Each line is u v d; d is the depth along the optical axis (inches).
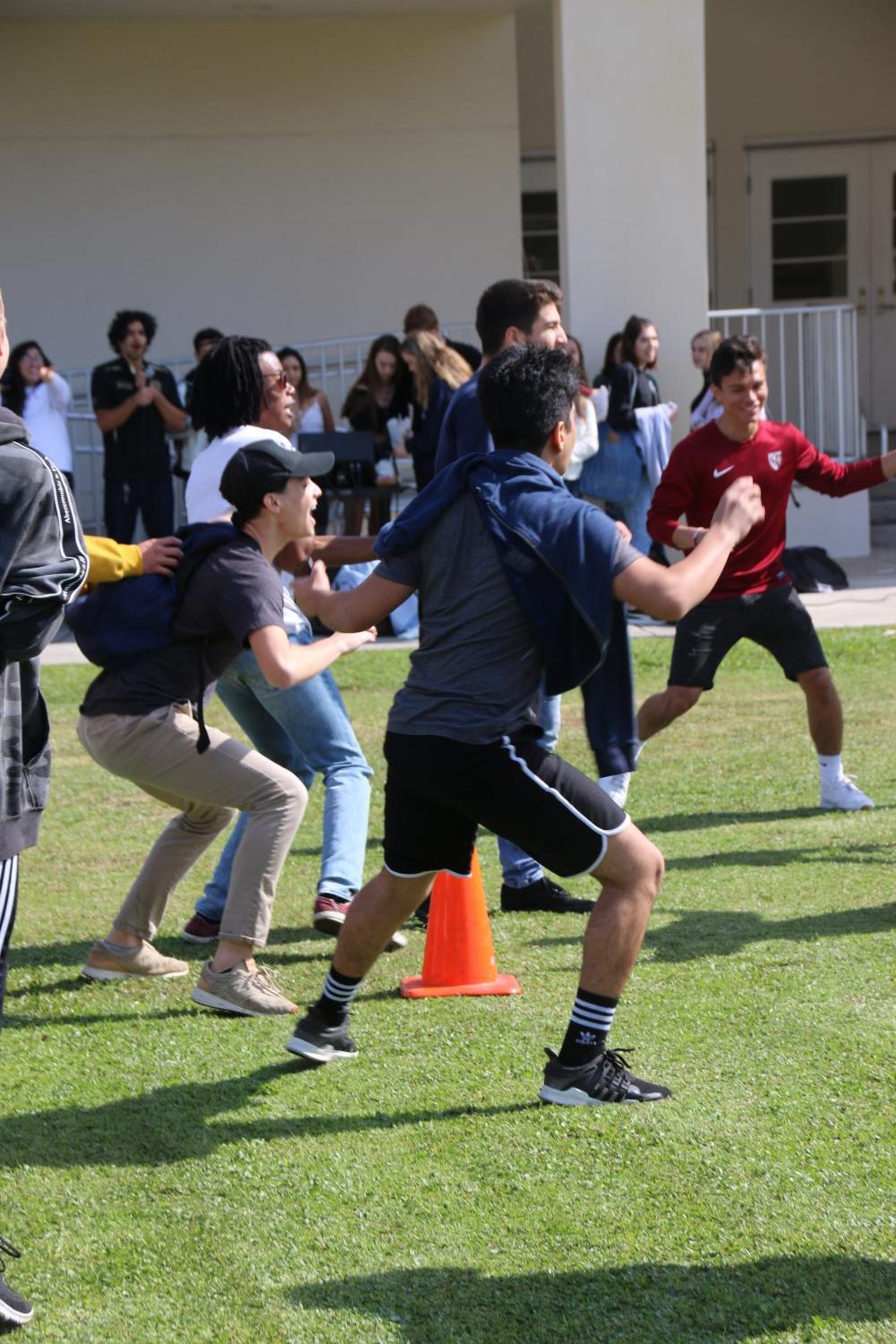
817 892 244.4
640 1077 176.7
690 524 286.7
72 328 690.2
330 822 222.1
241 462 196.5
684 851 270.8
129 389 538.3
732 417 277.1
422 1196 152.1
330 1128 168.1
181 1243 145.1
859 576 591.5
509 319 217.8
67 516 127.8
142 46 676.1
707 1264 137.5
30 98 673.6
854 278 790.5
